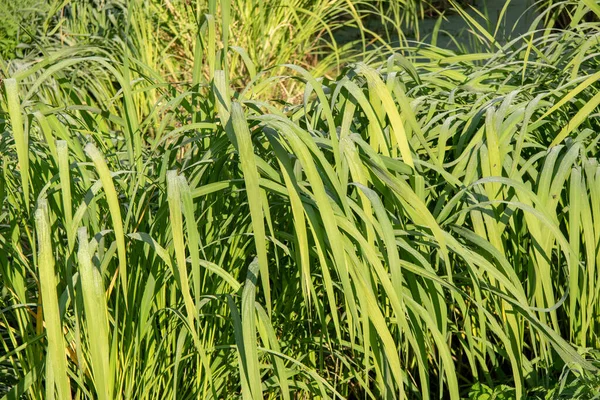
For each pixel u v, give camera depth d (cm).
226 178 327
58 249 314
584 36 386
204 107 339
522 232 354
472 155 338
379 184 321
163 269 306
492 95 371
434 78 387
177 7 725
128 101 316
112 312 310
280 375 295
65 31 729
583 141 354
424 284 321
